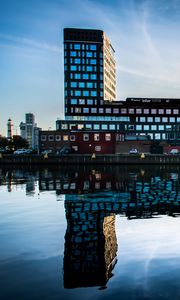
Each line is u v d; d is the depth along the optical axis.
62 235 12.32
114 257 9.51
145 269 8.54
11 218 15.91
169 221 14.77
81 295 7.07
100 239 11.65
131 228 13.38
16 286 7.57
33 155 75.56
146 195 24.52
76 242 11.29
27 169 60.84
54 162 75.44
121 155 74.19
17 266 8.89
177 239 11.60
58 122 138.12
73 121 138.62
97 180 37.62
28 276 8.16
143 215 16.25
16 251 10.28
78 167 66.62
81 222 14.68
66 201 21.66
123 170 57.16
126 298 6.91
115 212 17.20
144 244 10.92
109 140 88.88
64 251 10.23
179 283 7.63
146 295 7.02
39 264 9.03
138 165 72.50
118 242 11.20
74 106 138.75
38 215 16.64
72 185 32.12
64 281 7.82
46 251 10.25
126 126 138.25
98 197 23.50
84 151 88.06
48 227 13.75
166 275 8.12
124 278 7.95
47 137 102.69
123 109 139.12
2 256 9.79
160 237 11.87
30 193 26.22
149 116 138.75
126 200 21.81
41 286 7.57
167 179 38.81
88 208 18.66
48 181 36.56
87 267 8.69
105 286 7.52
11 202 21.50
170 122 139.00
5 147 141.50
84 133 88.44
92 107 139.12
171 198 22.80
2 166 70.81
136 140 92.44
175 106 140.75
